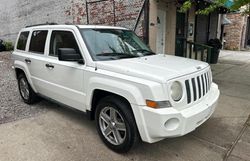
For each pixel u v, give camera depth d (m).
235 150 3.54
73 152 3.47
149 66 3.34
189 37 11.58
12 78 8.32
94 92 3.57
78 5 10.86
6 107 5.32
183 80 3.06
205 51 11.55
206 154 3.43
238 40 20.22
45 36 4.60
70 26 4.06
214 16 14.18
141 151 3.50
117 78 3.19
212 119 4.64
